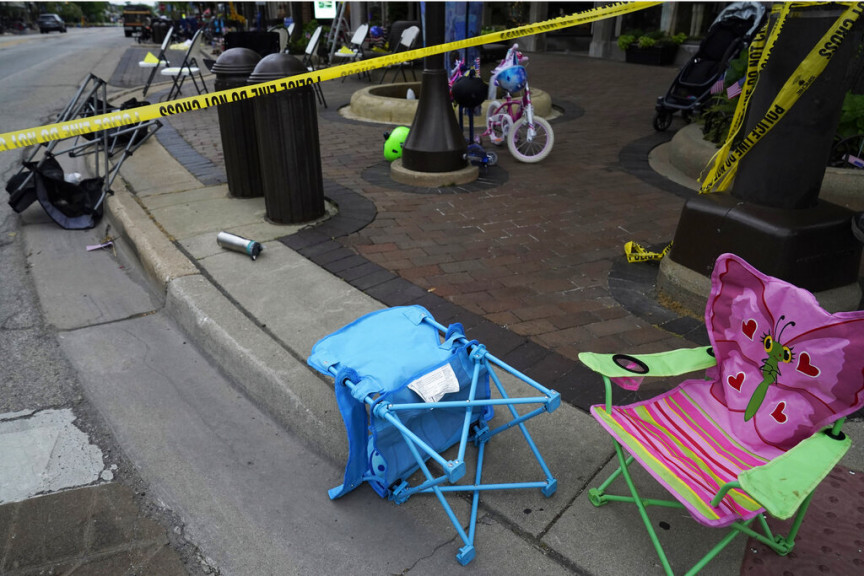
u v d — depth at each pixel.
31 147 9.06
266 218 5.47
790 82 3.11
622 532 2.29
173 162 7.67
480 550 2.25
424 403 2.27
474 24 10.03
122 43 36.66
